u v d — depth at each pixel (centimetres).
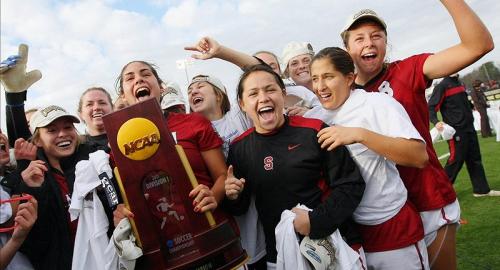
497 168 887
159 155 229
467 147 665
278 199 251
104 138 436
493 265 408
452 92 662
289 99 375
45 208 275
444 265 288
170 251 225
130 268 223
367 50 290
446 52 269
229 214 279
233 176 252
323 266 225
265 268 288
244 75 267
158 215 228
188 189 228
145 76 286
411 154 241
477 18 249
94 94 443
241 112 360
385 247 256
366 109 259
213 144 276
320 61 267
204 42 318
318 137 246
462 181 824
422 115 292
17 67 317
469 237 500
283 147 253
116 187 247
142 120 229
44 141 321
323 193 249
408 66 291
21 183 278
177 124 275
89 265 254
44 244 275
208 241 223
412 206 270
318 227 228
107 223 255
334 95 267
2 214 257
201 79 411
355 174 242
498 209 588
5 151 288
